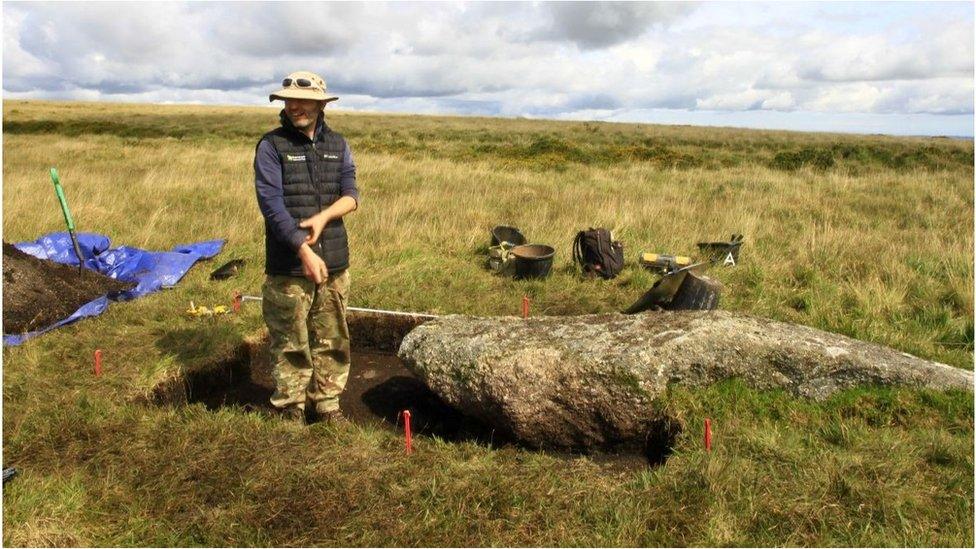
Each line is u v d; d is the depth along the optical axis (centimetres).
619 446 409
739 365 411
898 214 1062
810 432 382
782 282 702
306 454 366
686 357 408
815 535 300
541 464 363
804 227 920
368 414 478
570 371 407
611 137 3262
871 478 336
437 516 316
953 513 313
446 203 1053
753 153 2442
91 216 888
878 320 586
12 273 568
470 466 357
